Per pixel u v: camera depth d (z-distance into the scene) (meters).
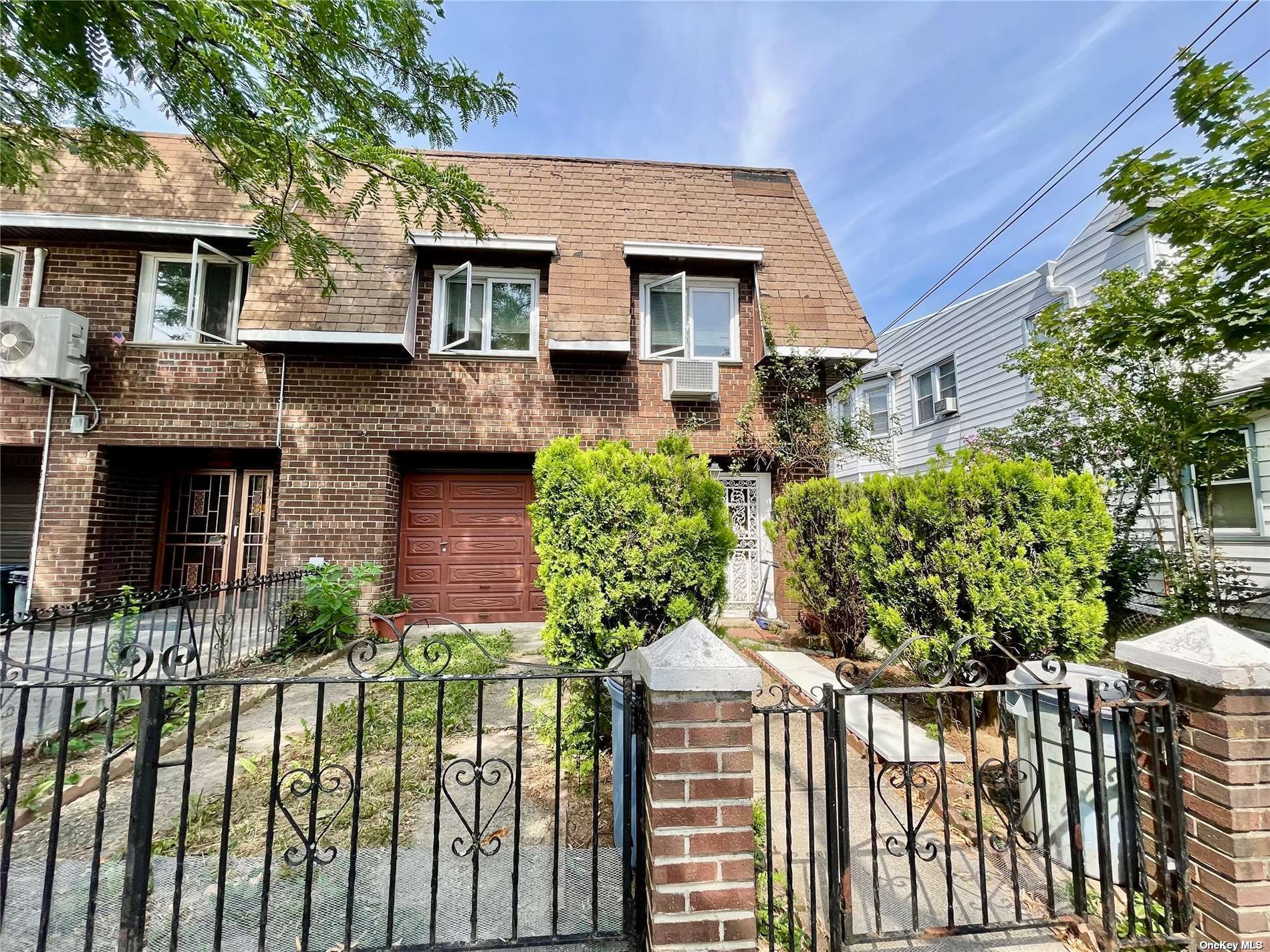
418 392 7.07
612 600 3.03
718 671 1.79
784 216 8.52
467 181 4.88
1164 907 1.99
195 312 6.55
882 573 3.95
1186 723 2.04
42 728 3.19
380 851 2.42
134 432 6.64
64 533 6.42
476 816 1.83
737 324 7.86
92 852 2.39
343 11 3.55
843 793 1.91
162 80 3.62
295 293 6.68
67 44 3.09
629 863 1.89
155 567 7.53
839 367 7.59
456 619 7.43
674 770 1.79
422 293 7.31
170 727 3.49
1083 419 6.86
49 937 1.91
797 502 5.79
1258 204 3.23
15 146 4.11
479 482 7.69
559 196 8.15
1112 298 5.20
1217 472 5.60
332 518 6.80
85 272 6.82
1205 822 1.96
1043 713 2.57
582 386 7.36
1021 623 3.29
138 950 1.65
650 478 3.25
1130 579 5.72
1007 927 1.92
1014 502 3.43
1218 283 3.87
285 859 1.74
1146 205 3.89
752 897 1.77
